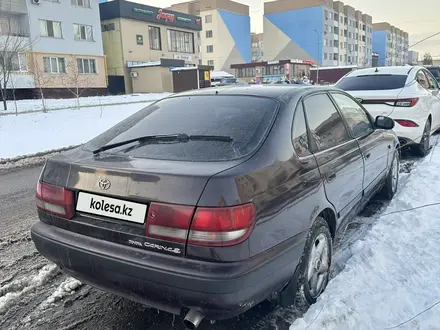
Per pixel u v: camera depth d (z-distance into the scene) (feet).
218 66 237.66
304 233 8.01
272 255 7.08
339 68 175.94
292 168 7.88
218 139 7.99
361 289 8.73
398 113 20.65
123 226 7.09
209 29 236.63
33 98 91.66
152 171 6.89
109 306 9.21
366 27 305.53
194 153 7.59
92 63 108.99
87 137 37.06
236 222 6.41
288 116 8.59
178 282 6.43
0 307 9.14
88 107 60.90
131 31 124.67
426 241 10.95
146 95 104.17
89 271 7.44
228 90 10.27
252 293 6.73
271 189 7.16
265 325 8.25
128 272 6.86
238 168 6.87
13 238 13.30
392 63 330.13
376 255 10.23
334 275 9.93
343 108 11.59
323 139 9.66
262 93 9.53
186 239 6.47
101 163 7.61
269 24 258.16
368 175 12.26
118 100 81.20
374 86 22.39
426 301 8.27
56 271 10.87
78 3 103.96
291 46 251.39
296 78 177.27
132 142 8.57
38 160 27.99
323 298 8.41
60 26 99.96
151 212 6.74
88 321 8.66
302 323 7.59
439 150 23.40
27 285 10.16
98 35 109.70
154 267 6.60
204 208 6.37
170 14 136.67
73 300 9.47
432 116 23.47
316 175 8.54
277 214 7.19
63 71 101.09
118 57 123.85
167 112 9.75
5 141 33.60
